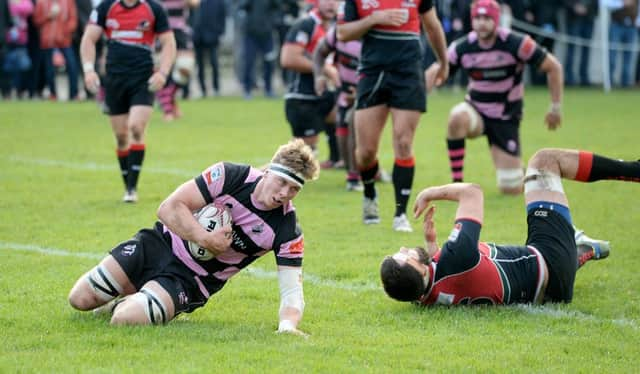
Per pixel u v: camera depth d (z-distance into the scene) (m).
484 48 36.19
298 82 41.00
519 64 36.19
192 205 18.78
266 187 18.53
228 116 65.62
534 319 20.39
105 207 33.97
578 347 18.52
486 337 19.05
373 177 31.31
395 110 29.94
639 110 67.62
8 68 75.50
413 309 21.19
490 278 20.91
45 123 59.75
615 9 84.81
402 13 29.16
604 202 35.53
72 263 25.59
